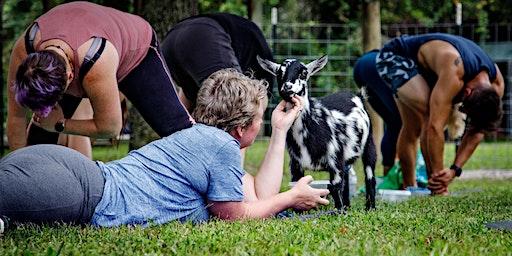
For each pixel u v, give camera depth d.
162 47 5.35
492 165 13.43
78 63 3.97
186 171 3.90
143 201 3.82
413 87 7.02
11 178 3.59
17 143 4.41
